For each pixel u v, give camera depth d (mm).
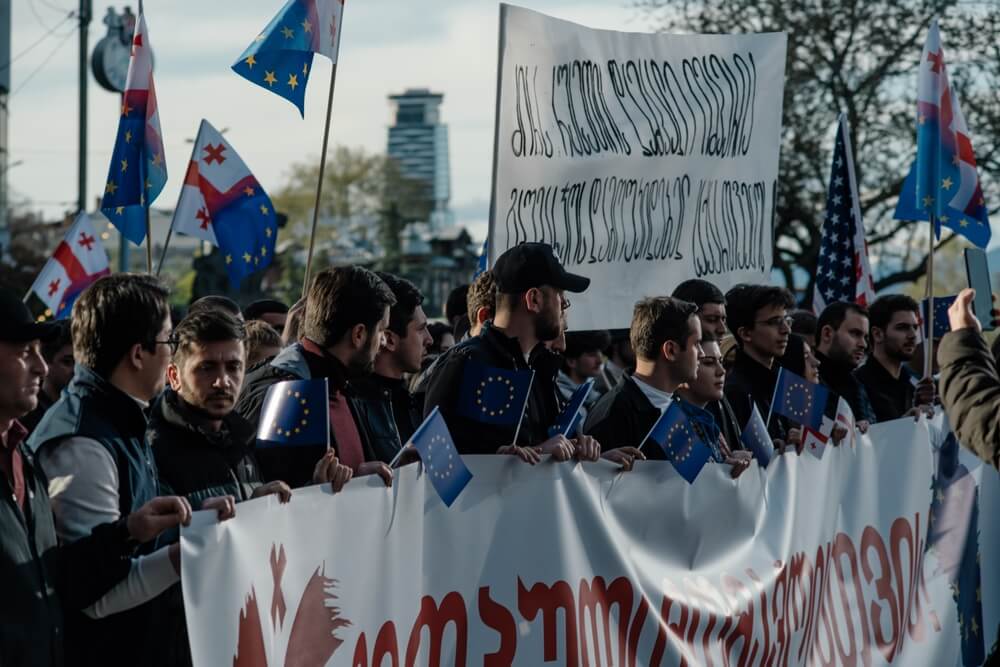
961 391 4148
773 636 5293
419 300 4875
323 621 3604
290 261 51250
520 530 4281
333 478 3633
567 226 6031
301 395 3516
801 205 23500
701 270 6559
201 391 3627
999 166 23344
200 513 3199
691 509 4918
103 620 3316
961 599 6555
